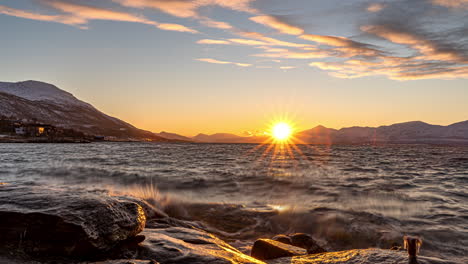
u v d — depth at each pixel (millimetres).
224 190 17172
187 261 4523
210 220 11164
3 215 4797
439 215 11688
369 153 80250
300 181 20547
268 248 6090
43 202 5223
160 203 12859
